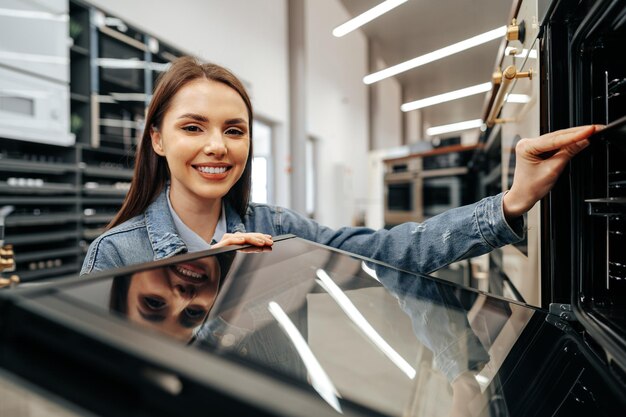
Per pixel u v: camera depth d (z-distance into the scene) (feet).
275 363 1.05
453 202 9.98
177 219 2.59
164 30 9.70
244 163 2.45
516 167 1.94
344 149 23.31
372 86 26.86
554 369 1.46
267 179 16.03
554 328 1.74
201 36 11.16
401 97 30.22
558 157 1.79
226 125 2.32
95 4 7.48
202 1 11.17
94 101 7.13
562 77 1.84
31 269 6.19
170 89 2.33
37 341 0.79
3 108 5.67
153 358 0.75
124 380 0.74
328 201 21.45
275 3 15.17
